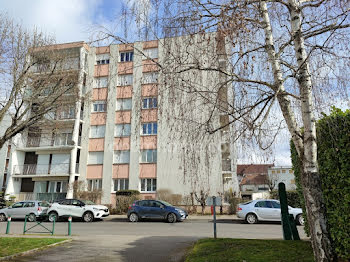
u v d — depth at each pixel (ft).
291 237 25.02
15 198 80.38
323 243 12.60
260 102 14.85
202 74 16.48
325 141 17.89
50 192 80.59
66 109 39.91
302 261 16.90
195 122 16.31
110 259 21.91
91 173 77.56
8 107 33.53
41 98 36.99
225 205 64.28
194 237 32.68
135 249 25.46
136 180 73.26
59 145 80.53
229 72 15.93
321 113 14.88
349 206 16.47
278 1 15.35
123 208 67.41
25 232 38.32
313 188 13.19
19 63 35.58
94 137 79.00
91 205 54.60
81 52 39.32
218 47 15.92
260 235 34.37
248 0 14.17
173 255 22.98
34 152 87.25
